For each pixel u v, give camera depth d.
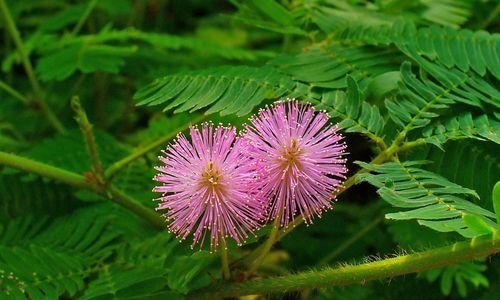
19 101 0.36
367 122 0.20
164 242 0.23
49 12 0.40
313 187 0.17
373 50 0.24
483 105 0.21
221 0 0.51
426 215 0.16
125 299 0.20
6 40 0.39
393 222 0.26
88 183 0.24
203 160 0.17
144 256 0.23
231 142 0.17
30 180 0.26
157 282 0.20
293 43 0.34
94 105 0.37
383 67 0.23
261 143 0.17
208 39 0.44
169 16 0.49
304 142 0.17
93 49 0.30
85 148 0.28
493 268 0.26
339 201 0.34
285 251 0.31
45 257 0.22
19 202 0.26
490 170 0.20
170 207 0.17
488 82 0.22
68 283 0.22
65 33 0.33
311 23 0.26
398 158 0.19
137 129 0.40
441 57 0.23
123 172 0.27
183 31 0.49
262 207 0.17
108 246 0.24
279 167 0.17
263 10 0.25
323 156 0.17
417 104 0.20
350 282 0.18
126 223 0.25
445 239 0.23
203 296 0.19
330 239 0.31
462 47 0.23
